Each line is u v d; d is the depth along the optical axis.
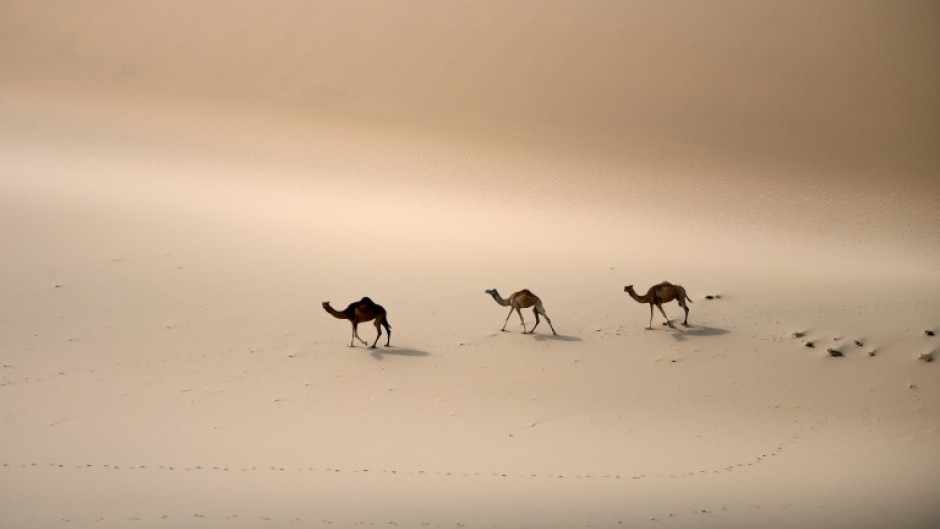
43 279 76.56
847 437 60.81
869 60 153.62
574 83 149.12
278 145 127.00
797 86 149.38
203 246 87.94
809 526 41.81
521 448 55.47
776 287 88.00
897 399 68.00
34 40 150.88
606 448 56.28
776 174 129.62
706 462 54.16
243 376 64.00
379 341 71.88
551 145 134.12
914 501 46.75
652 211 114.50
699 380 69.00
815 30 159.25
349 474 48.84
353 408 60.41
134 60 149.38
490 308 79.56
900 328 79.12
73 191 99.56
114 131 126.00
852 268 96.75
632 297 79.62
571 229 104.94
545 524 40.41
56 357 64.50
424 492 45.44
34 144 117.06
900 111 144.50
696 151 134.75
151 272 80.62
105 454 50.81
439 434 57.19
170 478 46.81
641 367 70.50
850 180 128.88
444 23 159.50
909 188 127.00
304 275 83.44
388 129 135.62
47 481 45.34
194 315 73.31
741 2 164.88
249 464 50.19
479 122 139.50
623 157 132.00
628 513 42.69
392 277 84.62
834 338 77.00
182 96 141.25
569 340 74.25
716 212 115.69
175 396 60.25
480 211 109.38
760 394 67.50
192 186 107.75
